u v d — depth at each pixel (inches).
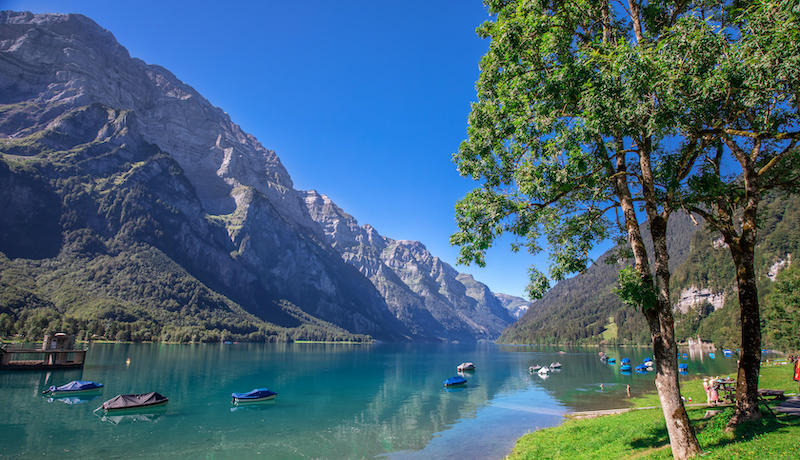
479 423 1828.2
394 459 1321.4
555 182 575.5
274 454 1384.1
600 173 609.3
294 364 5167.3
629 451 761.0
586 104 497.0
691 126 512.1
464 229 658.8
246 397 2353.6
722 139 645.3
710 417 829.2
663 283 522.3
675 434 496.4
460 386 3193.9
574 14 585.9
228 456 1357.0
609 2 601.0
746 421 651.5
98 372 3238.2
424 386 3255.4
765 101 488.1
